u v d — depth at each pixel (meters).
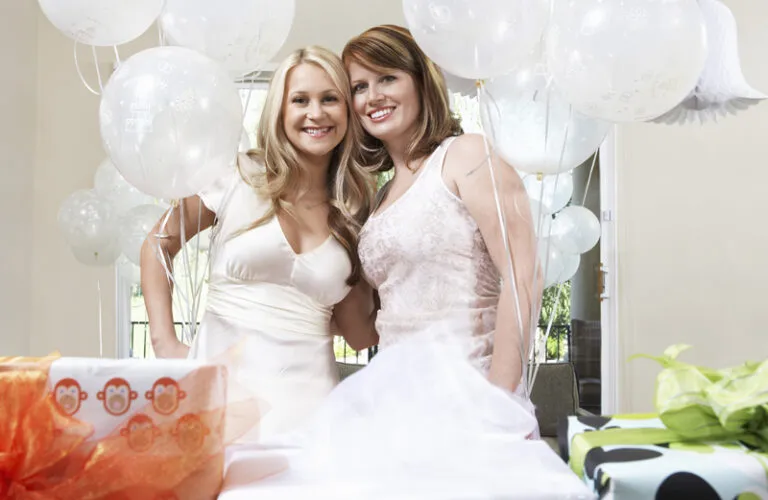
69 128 4.73
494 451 0.95
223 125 1.57
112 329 4.68
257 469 0.91
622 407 4.73
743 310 4.71
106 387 0.85
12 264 4.42
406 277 1.75
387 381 1.06
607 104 1.44
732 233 4.73
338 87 1.86
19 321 4.50
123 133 1.54
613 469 0.84
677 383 0.96
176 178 1.59
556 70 1.47
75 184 4.72
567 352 5.29
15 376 0.85
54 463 0.84
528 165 1.71
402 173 1.87
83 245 3.22
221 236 1.93
